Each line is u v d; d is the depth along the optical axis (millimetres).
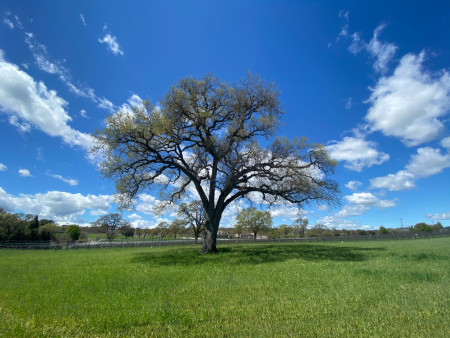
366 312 6301
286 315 6234
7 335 5219
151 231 110625
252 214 80562
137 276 12102
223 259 18984
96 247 44125
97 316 6375
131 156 22938
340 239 60625
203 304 7266
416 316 5859
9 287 10148
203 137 25906
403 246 31578
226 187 24922
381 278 10266
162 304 7324
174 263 17234
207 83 24953
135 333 5387
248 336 5070
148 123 20719
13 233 56281
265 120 24203
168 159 24531
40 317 6402
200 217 61688
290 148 24703
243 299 7711
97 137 20500
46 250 38344
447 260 15406
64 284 10469
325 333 5098
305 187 23750
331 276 11062
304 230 97125
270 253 23328
